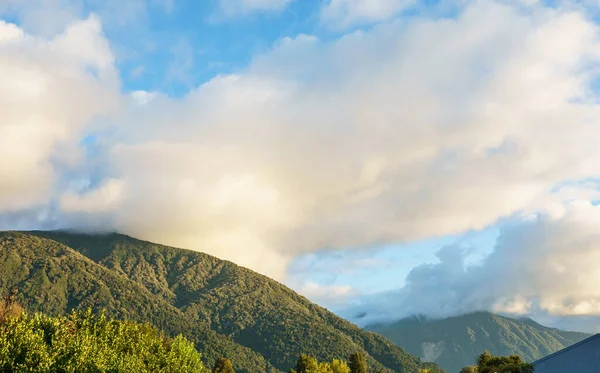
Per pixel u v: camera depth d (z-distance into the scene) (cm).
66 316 6144
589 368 6347
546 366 6825
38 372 4459
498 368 7456
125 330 6788
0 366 4409
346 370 13112
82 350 4928
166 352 7325
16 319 5359
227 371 13838
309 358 12888
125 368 5328
